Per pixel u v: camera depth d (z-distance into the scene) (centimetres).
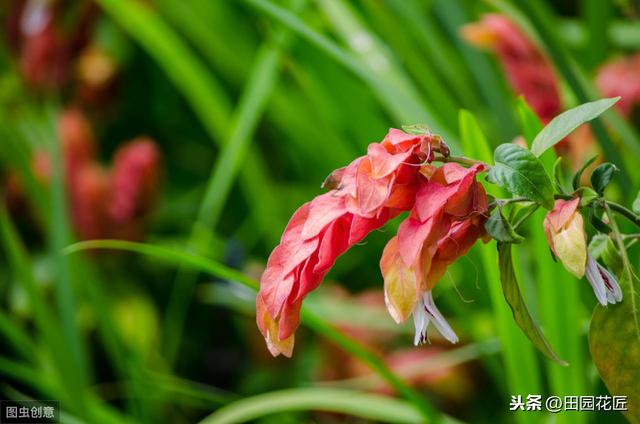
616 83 92
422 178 59
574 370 74
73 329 90
